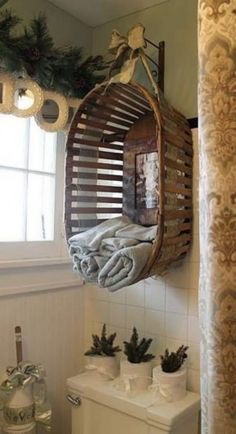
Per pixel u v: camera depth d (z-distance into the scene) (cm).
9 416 127
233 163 61
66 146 146
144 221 151
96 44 178
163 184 118
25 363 137
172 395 130
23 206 152
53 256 162
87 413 140
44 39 138
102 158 157
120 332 165
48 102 150
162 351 152
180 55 152
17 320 145
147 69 130
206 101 63
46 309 156
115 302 167
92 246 130
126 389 135
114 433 133
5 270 141
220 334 60
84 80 152
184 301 146
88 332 175
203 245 65
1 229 145
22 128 152
